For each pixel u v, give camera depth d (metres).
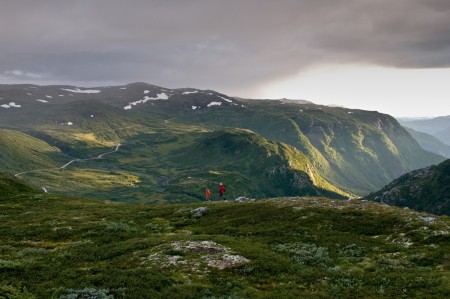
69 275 25.80
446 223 38.03
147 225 52.09
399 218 41.38
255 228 43.50
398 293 23.05
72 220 56.00
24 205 75.56
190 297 21.66
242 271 27.06
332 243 35.44
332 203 52.25
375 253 32.62
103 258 31.52
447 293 22.19
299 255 31.53
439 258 29.38
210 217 54.28
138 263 28.98
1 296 21.17
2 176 100.69
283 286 24.62
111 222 51.72
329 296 22.67
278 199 60.72
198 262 28.75
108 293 22.11
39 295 22.09
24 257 32.72
